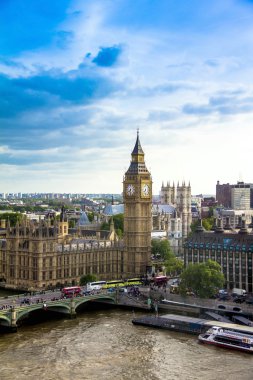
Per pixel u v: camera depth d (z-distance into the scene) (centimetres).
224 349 18262
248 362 16962
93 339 19412
